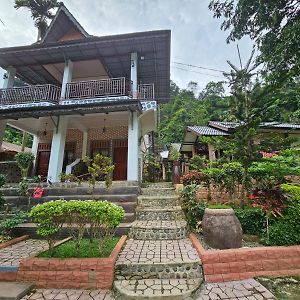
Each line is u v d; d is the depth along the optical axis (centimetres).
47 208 340
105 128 1069
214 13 669
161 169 1672
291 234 374
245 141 485
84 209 339
